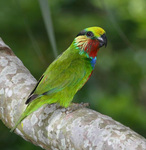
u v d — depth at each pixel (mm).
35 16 14508
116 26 6781
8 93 6414
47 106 6078
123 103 14328
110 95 15305
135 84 15875
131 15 16281
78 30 15359
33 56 14156
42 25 14711
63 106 6980
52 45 5941
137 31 15797
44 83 6742
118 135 4895
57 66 7246
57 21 15492
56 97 6867
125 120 13914
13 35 14414
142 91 16594
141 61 15734
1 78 6652
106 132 4996
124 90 15719
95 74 15875
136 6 16531
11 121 6285
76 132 5270
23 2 14516
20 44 14406
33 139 5930
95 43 7750
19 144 12594
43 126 5734
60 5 16109
